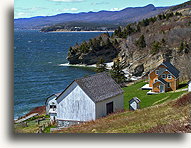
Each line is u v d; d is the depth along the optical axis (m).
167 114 27.78
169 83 60.16
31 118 47.28
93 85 34.31
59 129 31.00
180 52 81.62
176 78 59.59
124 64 99.75
